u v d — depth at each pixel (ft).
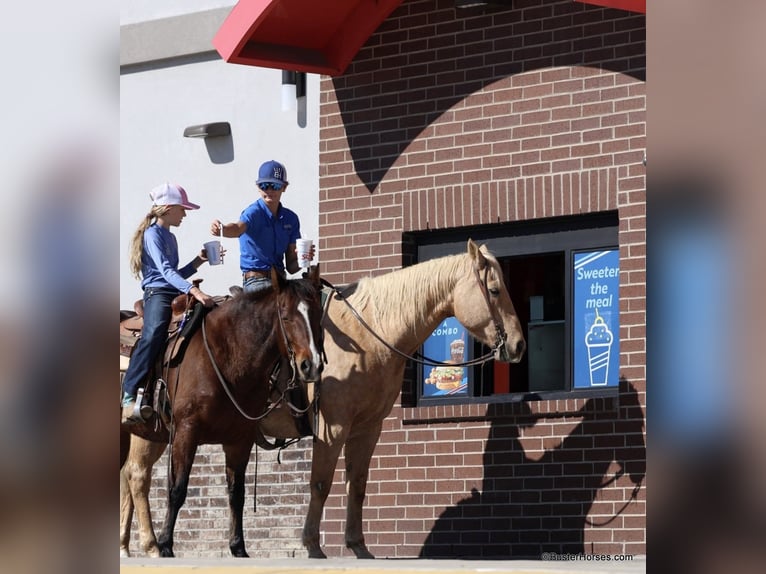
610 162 35.32
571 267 36.42
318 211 40.91
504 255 37.65
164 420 33.60
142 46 45.19
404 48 39.34
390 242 39.19
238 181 43.16
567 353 36.22
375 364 33.63
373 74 39.93
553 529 35.22
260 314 32.58
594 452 34.76
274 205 35.27
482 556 36.32
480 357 34.65
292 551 39.55
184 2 44.42
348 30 39.81
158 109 45.09
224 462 41.06
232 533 33.71
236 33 38.09
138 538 42.45
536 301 37.14
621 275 34.78
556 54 36.52
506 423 36.37
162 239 34.19
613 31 35.55
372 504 38.47
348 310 34.12
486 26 37.83
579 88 36.04
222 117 43.65
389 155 39.47
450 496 37.14
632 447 34.17
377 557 37.86
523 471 35.91
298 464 39.75
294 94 41.45
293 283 32.19
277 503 39.99
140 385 33.78
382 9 39.22
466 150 37.96
